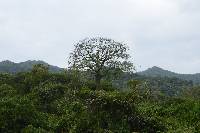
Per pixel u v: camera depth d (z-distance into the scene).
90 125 29.84
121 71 65.25
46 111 40.56
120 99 31.81
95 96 32.62
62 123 31.38
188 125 35.94
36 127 31.00
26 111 31.62
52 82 50.72
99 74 63.81
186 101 42.88
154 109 41.97
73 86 50.91
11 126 30.20
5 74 55.38
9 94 45.81
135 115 31.73
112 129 30.02
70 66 62.97
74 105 34.69
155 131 31.41
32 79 52.22
